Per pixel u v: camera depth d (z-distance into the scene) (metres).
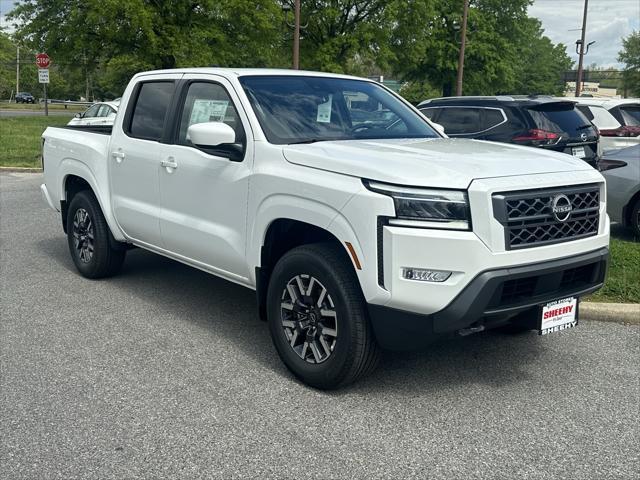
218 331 5.25
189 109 5.25
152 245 5.71
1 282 6.53
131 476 3.23
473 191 3.62
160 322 5.44
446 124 10.23
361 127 5.04
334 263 3.95
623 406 4.01
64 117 35.75
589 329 5.33
